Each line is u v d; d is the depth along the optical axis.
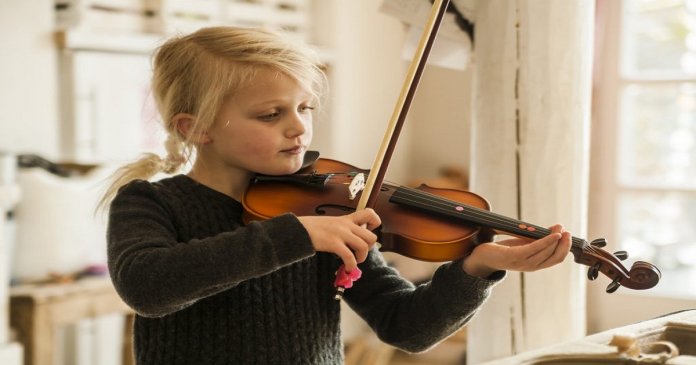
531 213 1.72
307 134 1.33
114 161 3.11
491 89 1.74
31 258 2.82
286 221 1.14
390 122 1.34
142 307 1.13
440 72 3.98
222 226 1.31
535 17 1.68
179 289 1.11
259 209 1.30
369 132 4.00
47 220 2.84
